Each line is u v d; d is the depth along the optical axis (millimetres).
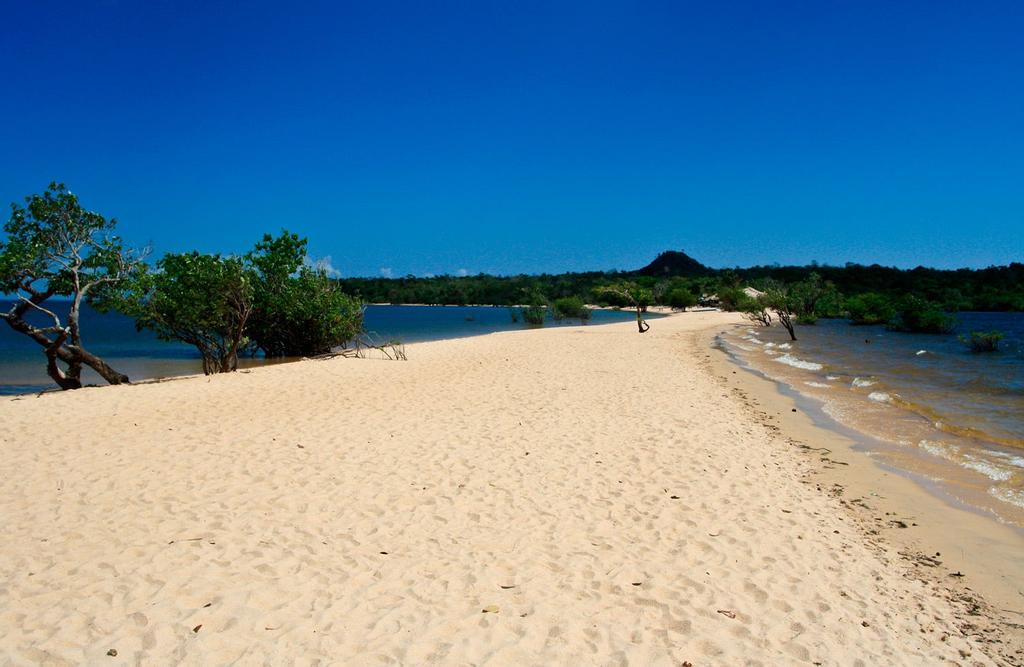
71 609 4672
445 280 141875
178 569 5324
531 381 15844
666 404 12898
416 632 4477
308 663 4074
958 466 9047
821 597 5133
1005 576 5652
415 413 11727
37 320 62094
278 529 6258
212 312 18781
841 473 8656
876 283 74188
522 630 4535
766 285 49250
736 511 6977
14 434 9977
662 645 4383
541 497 7297
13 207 15078
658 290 87188
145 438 9742
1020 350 24000
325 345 25484
